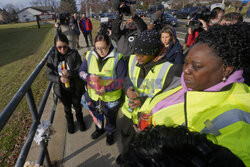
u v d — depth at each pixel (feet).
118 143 7.79
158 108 3.32
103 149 7.56
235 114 2.08
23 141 10.36
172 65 4.47
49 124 5.59
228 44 2.11
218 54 2.16
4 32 97.91
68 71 7.14
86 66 6.82
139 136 1.93
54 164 6.95
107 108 6.73
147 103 4.29
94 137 8.14
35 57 36.94
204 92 2.38
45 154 5.95
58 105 11.05
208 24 11.31
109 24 14.55
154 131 1.77
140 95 5.04
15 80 24.93
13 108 3.89
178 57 6.90
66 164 6.95
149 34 4.71
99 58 6.31
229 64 2.20
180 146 1.53
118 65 6.24
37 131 5.39
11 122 12.59
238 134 1.89
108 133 7.49
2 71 30.30
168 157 1.50
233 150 1.80
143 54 4.65
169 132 1.68
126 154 1.83
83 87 8.05
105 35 5.99
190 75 2.42
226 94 2.30
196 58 2.29
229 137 1.90
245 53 2.16
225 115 2.15
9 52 45.42
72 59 7.41
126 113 5.67
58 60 7.48
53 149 7.66
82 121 8.67
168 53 7.25
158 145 1.59
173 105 2.98
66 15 33.17
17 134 11.11
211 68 2.24
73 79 7.61
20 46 52.47
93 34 44.96
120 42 9.62
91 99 7.01
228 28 2.25
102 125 7.91
